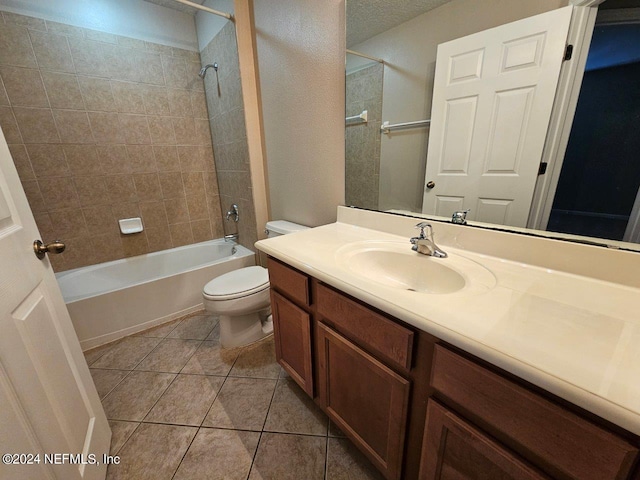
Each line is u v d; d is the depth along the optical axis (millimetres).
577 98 700
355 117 1285
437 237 1047
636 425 348
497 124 854
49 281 823
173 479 999
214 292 1512
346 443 1112
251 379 1442
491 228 918
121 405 1294
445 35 925
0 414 545
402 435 753
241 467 1032
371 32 1131
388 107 1147
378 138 1217
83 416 892
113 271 2148
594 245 723
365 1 1116
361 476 996
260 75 1810
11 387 589
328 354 971
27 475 587
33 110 1739
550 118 752
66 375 822
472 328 541
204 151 2506
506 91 819
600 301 631
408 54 1039
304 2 1357
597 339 500
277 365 1539
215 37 2006
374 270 1050
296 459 1057
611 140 664
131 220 2215
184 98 2311
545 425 455
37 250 777
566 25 688
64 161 1892
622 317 568
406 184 1153
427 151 1054
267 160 1981
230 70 1929
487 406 528
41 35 1691
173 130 2305
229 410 1264
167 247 2451
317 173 1568
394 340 682
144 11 2016
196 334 1824
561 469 456
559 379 414
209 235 2674
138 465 1043
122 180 2141
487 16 820
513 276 771
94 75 1900
